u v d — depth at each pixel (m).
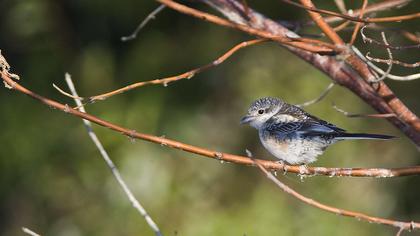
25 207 14.90
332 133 8.80
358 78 7.18
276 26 7.54
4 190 14.59
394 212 14.73
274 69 15.01
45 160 14.50
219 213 14.20
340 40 5.91
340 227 14.11
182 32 15.08
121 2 14.73
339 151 14.79
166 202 14.03
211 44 15.07
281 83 14.88
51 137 14.50
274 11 14.65
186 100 14.90
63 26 15.11
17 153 14.45
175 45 15.02
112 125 5.96
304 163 9.24
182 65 14.91
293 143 9.08
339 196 14.54
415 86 14.16
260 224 14.02
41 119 14.59
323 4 13.88
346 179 14.64
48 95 14.77
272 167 6.71
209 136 15.08
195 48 15.02
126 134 6.00
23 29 15.09
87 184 14.31
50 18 15.07
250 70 15.04
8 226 14.94
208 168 14.66
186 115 14.77
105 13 14.85
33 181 14.62
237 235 13.94
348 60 6.11
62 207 14.66
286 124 9.19
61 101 14.71
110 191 14.11
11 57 15.07
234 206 14.53
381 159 14.98
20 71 15.02
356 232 14.11
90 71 14.71
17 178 14.62
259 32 5.74
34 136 14.48
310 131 8.98
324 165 14.75
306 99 14.62
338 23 9.98
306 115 9.38
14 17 15.07
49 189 14.59
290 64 14.95
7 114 14.48
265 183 14.81
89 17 15.10
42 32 15.12
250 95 14.91
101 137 14.05
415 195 14.75
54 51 15.02
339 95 14.64
